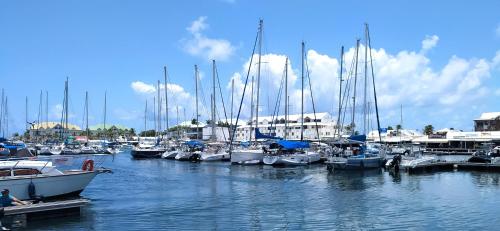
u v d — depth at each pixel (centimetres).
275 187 3684
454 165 5381
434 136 11431
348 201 2964
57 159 3014
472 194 3262
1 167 2552
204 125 12456
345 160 5078
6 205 2236
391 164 5134
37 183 2575
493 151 6188
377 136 11525
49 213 2280
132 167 5900
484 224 2270
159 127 9256
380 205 2811
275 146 6194
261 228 2181
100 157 5081
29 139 11531
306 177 4494
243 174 4822
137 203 2853
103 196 3150
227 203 2881
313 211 2616
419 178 4412
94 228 2130
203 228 2173
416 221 2339
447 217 2436
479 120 11831
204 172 5072
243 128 13312
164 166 6075
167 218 2394
